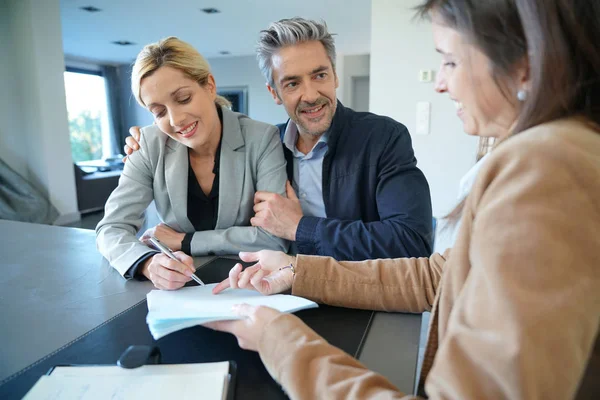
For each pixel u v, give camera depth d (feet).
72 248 3.73
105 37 18.81
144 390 1.64
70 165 14.14
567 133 1.13
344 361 1.49
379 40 8.57
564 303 0.99
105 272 3.12
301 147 4.23
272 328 1.70
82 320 2.33
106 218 3.67
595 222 1.03
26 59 12.86
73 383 1.69
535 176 1.09
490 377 1.03
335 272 2.48
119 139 28.25
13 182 12.89
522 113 1.26
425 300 2.31
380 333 2.17
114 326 2.26
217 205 3.94
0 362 1.92
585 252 1.02
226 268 3.19
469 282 1.18
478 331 1.07
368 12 14.83
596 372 1.24
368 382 1.34
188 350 1.97
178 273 2.68
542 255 1.02
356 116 4.10
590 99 1.20
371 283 2.40
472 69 1.35
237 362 1.87
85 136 26.08
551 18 1.14
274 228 3.60
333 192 3.95
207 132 3.54
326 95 3.65
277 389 1.70
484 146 5.48
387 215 3.63
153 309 2.26
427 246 3.54
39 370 1.86
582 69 1.17
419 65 8.43
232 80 26.99
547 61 1.16
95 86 26.48
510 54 1.24
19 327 2.26
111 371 1.77
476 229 1.16
